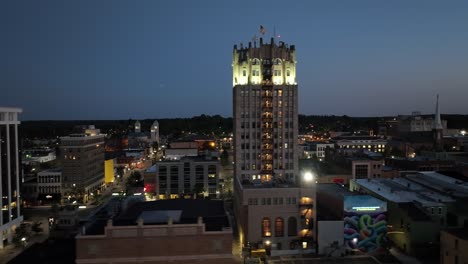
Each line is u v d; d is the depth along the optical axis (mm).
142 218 88625
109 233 82000
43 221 163750
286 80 180875
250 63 179125
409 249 117938
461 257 92125
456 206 124438
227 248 83000
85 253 81688
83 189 197625
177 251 82375
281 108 177750
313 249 121312
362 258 115188
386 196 135500
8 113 140125
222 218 91688
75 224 140125
